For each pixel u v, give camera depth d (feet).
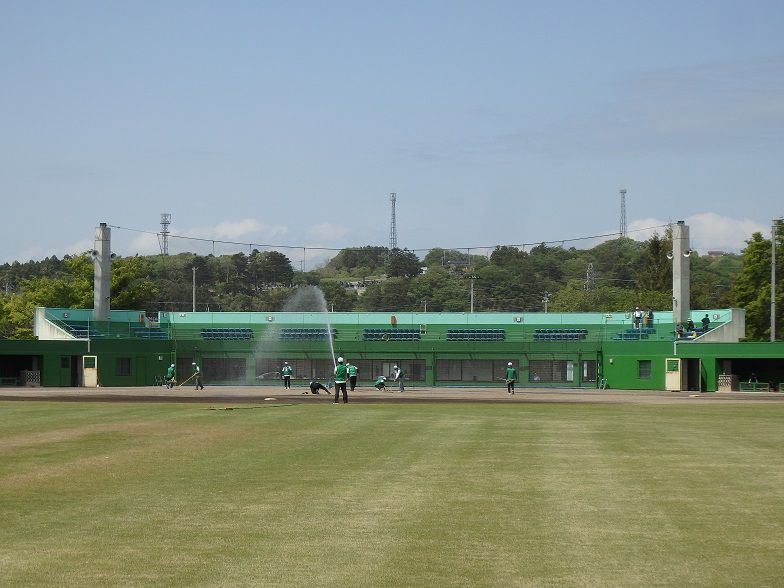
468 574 46.34
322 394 213.66
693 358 263.08
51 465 81.51
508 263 517.96
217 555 50.08
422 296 494.18
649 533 55.36
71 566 47.83
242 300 491.31
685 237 286.66
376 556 49.85
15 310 385.29
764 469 80.43
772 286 277.44
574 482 73.05
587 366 289.12
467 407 160.15
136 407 154.81
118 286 390.42
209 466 81.30
